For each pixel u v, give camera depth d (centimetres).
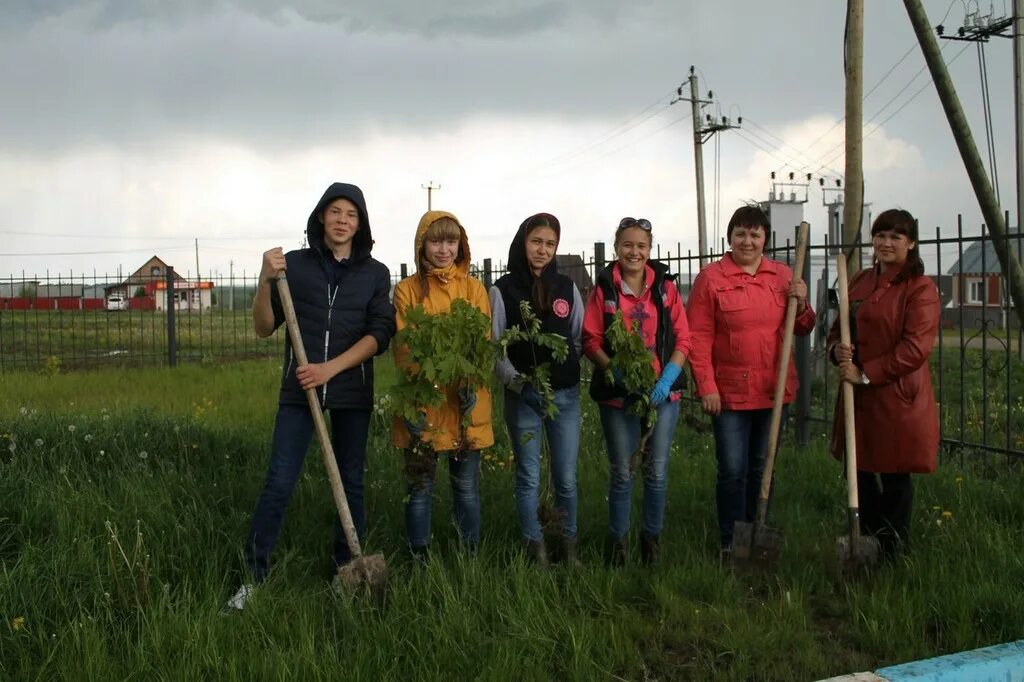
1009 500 512
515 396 418
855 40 728
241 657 321
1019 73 1773
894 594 383
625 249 430
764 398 446
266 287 394
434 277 423
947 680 314
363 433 413
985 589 376
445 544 453
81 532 418
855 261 722
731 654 344
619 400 425
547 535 439
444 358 382
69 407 903
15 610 346
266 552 395
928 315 416
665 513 521
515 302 420
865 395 438
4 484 461
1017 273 579
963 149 582
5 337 2169
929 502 523
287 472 395
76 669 312
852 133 732
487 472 593
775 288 450
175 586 388
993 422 841
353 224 406
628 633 355
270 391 1089
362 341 398
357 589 370
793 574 414
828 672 331
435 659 327
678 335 436
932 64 582
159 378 1224
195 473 548
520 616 357
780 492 566
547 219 419
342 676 312
